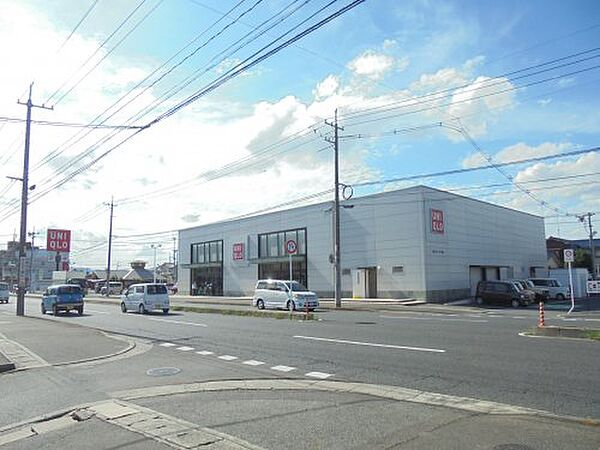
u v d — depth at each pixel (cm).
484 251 4538
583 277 4916
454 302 3828
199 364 1208
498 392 853
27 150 2977
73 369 1163
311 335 1664
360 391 896
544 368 1027
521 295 3431
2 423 739
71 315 2977
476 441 595
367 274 4112
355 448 586
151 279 9262
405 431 645
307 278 4647
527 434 618
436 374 1010
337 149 3519
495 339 1463
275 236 5038
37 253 9594
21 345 1529
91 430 680
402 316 2447
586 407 752
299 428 670
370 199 4119
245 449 587
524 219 5462
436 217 3906
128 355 1364
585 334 1460
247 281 5353
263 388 932
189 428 671
